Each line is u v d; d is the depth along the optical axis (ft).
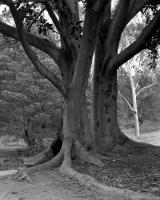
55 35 56.13
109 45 41.22
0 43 57.57
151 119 160.25
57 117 59.26
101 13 32.55
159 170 32.83
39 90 58.34
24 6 34.37
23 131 60.18
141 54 116.37
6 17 47.39
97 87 42.37
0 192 24.58
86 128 38.11
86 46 34.09
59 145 37.91
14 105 58.70
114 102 42.60
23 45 32.07
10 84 58.95
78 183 27.25
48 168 33.17
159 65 120.47
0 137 64.80
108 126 41.96
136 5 40.83
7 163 42.24
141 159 38.22
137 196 22.47
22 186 26.37
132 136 125.59
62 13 37.35
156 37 41.47
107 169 32.86
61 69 39.50
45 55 59.98
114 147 41.81
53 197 23.13
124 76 138.41
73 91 36.04
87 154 34.99
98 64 42.14
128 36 92.63
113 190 23.88
